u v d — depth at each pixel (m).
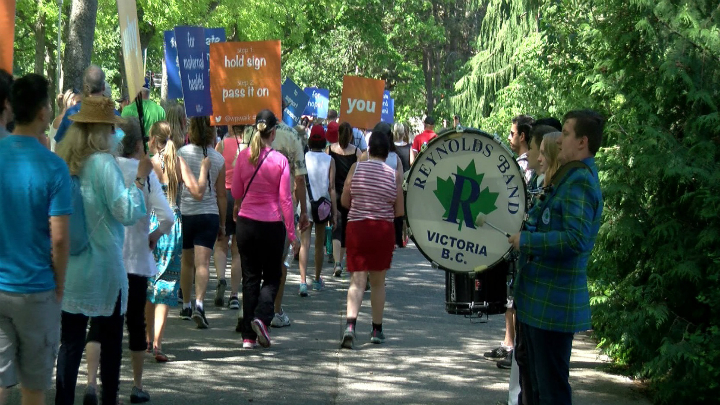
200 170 8.91
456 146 5.77
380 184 8.69
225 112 10.45
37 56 31.56
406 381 7.45
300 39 36.28
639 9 7.30
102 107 5.57
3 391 4.89
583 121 5.05
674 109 7.43
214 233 9.24
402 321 10.09
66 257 4.96
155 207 6.50
